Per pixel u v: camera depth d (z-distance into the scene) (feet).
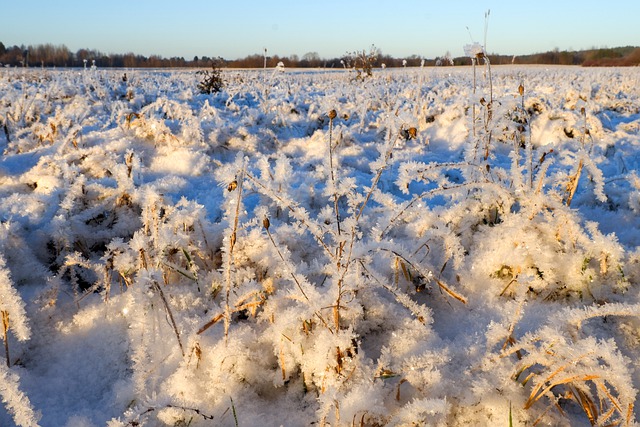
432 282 8.36
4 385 5.67
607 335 6.77
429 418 5.48
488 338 6.09
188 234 8.86
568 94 25.73
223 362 6.59
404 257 6.88
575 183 8.69
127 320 7.78
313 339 6.77
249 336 7.06
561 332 5.81
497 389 5.68
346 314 6.97
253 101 33.71
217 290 8.19
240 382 6.58
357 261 6.61
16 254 9.01
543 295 7.68
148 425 6.01
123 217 10.43
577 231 7.73
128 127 17.90
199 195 13.03
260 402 6.49
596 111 24.44
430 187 14.84
